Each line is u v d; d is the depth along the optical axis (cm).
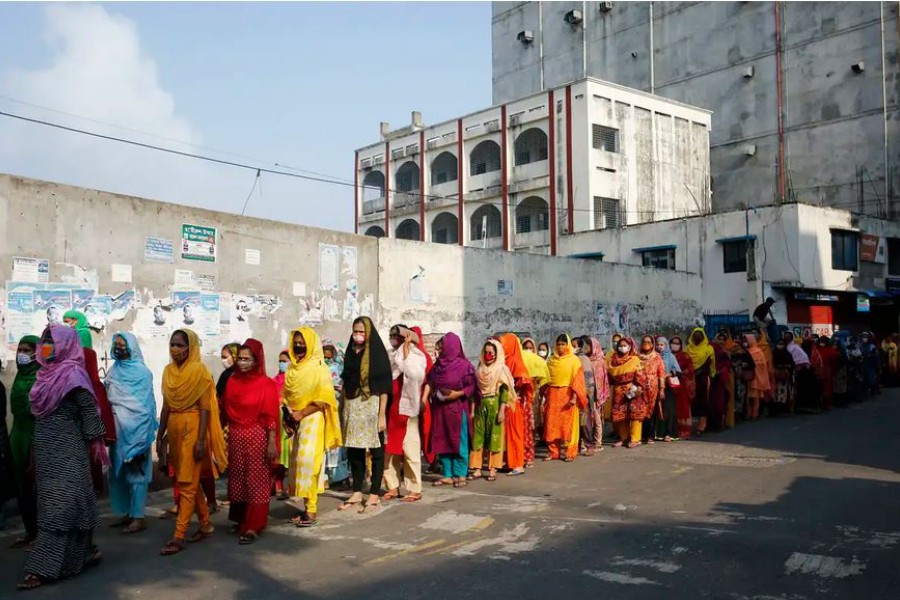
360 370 800
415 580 563
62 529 570
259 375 698
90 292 948
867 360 2109
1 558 650
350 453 821
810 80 3819
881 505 761
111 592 550
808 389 1730
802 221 2744
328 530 718
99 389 706
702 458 1102
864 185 3603
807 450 1159
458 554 629
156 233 1023
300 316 1216
